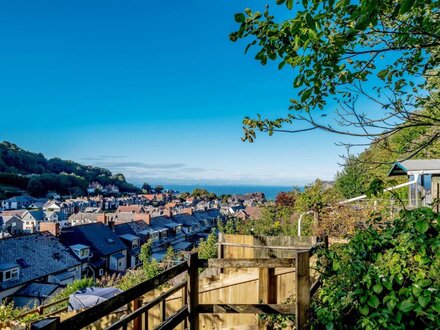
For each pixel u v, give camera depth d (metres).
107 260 42.50
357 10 2.04
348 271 3.21
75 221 75.75
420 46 2.60
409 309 2.76
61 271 33.97
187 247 58.47
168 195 153.25
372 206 9.45
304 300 3.20
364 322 2.88
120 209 86.50
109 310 2.34
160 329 2.92
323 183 12.02
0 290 27.11
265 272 5.27
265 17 2.49
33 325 1.83
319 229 9.44
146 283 2.78
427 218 3.05
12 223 73.12
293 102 3.03
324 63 2.57
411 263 2.98
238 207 105.38
